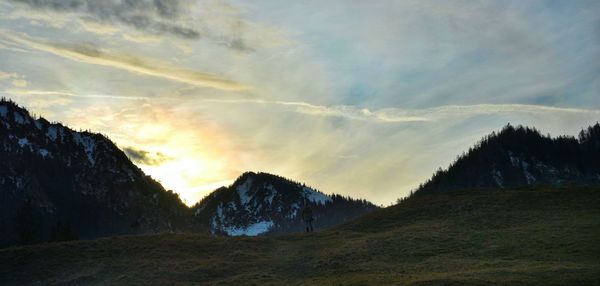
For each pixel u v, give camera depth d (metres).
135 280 61.00
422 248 66.19
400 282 50.84
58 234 143.38
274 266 65.19
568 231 64.19
